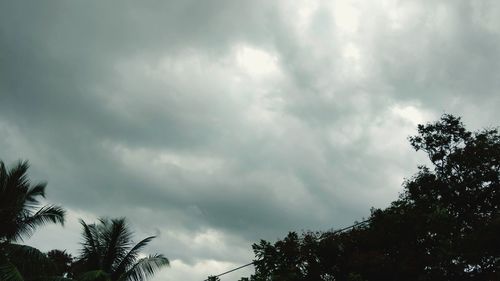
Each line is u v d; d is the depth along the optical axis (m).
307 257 19.31
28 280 19.08
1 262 18.27
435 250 17.11
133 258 23.80
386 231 18.41
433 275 16.66
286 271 18.86
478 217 19.36
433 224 17.34
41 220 19.41
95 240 23.72
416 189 21.59
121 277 22.92
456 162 21.61
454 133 22.77
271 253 19.62
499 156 20.50
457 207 20.78
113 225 23.97
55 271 20.05
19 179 18.77
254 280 19.02
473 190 20.69
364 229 19.66
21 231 19.08
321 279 19.09
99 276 21.91
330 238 19.80
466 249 16.53
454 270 16.66
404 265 16.95
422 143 23.53
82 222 23.83
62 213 19.66
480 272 17.08
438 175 22.20
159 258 23.30
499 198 19.86
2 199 18.23
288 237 20.06
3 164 18.83
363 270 17.98
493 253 16.56
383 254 18.06
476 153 20.95
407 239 17.88
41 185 19.75
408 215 18.14
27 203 19.30
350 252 19.05
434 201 20.08
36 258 19.00
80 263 23.95
